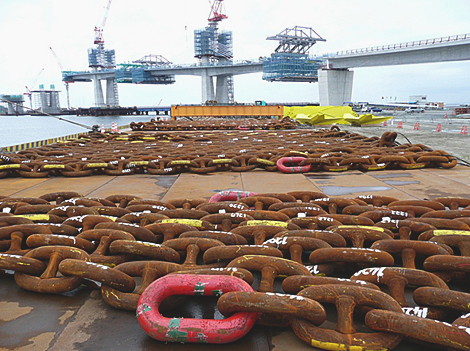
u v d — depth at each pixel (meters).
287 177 8.22
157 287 2.46
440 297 2.28
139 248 3.11
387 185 7.26
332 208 4.46
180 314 2.68
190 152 10.16
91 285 3.01
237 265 2.72
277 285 3.08
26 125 84.06
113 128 21.89
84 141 14.70
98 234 3.39
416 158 8.98
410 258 2.96
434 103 108.62
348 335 2.18
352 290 2.31
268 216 3.86
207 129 24.92
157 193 6.94
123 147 12.42
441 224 3.56
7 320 2.67
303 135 15.96
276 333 2.46
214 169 8.81
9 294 3.03
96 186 7.62
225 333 2.26
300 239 3.10
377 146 11.28
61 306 2.85
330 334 2.19
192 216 3.96
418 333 2.02
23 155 9.85
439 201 4.56
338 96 75.06
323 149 10.05
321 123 30.31
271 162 8.88
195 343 2.37
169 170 8.66
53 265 3.05
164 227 3.56
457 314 2.41
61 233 3.60
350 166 8.83
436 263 2.72
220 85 144.00
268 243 3.13
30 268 3.02
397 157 8.62
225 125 24.88
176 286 2.46
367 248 3.11
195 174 8.76
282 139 14.25
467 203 4.48
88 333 2.52
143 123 25.14
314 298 2.32
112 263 3.17
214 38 188.00
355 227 3.36
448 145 15.52
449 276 2.76
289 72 117.50
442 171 8.52
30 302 2.91
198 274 2.57
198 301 2.87
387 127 28.33
